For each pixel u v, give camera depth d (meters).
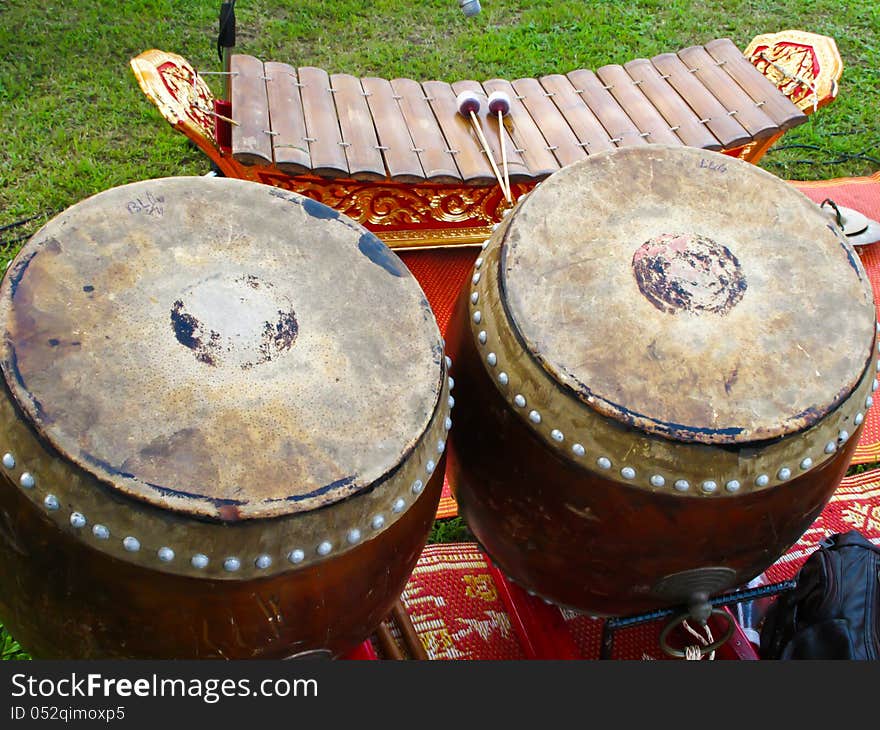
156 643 0.88
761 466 0.96
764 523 1.02
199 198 1.06
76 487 0.80
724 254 1.10
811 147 2.86
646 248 1.10
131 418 0.83
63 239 0.95
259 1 3.35
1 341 0.85
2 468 0.83
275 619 0.89
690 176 1.21
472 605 1.56
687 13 3.59
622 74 2.23
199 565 0.81
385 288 1.03
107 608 0.85
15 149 2.48
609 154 1.22
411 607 1.53
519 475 1.04
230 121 1.79
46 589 0.86
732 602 1.27
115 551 0.80
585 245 1.10
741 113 2.06
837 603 1.27
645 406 0.95
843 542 1.35
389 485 0.89
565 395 0.97
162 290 0.94
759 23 3.57
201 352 0.90
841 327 1.05
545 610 1.44
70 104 2.70
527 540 1.10
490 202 2.10
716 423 0.94
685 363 0.99
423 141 1.95
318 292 1.00
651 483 0.95
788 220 1.16
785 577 1.65
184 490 0.80
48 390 0.83
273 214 1.07
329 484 0.85
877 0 3.77
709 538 1.01
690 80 2.19
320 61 3.05
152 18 3.16
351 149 1.87
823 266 1.11
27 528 0.83
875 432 1.95
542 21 3.42
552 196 1.15
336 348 0.95
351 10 3.36
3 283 0.90
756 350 1.01
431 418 0.94
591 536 1.03
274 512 0.81
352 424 0.90
